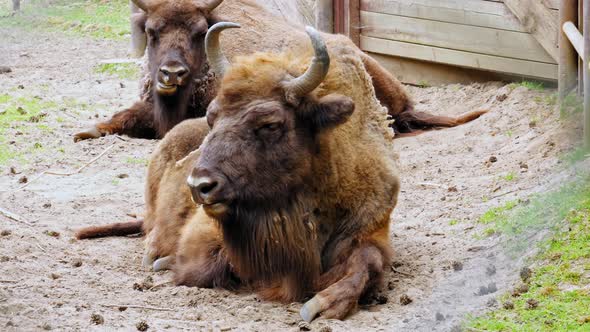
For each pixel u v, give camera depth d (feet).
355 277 32.91
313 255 34.27
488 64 64.54
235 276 35.65
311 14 76.69
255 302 34.06
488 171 49.39
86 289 34.96
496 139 54.49
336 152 34.27
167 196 39.24
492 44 63.98
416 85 70.90
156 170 40.65
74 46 99.81
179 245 37.27
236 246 33.45
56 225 44.34
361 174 35.22
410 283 35.32
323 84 34.86
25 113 69.36
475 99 64.08
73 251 40.42
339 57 36.81
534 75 61.72
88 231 42.70
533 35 60.70
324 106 32.91
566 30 52.06
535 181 45.09
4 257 38.04
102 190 51.19
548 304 31.12
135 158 57.36
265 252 33.37
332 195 34.55
